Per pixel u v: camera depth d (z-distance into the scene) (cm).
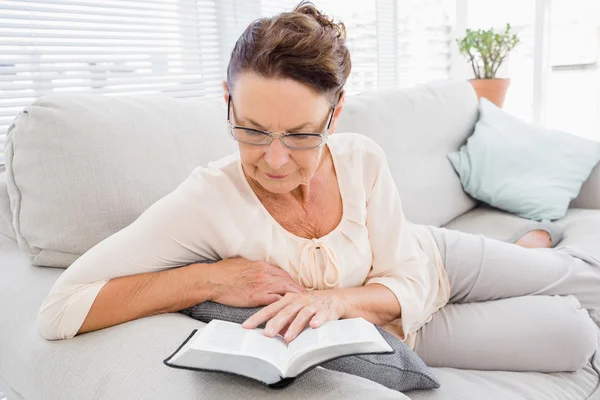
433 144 196
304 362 66
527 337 107
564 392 102
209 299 90
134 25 197
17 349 87
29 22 160
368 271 107
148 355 75
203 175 92
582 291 129
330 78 77
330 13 270
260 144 79
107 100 117
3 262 115
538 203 187
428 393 91
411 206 177
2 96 152
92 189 105
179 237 89
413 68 337
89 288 84
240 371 65
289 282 91
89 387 73
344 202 102
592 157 196
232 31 225
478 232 185
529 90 361
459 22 356
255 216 94
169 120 123
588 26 352
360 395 65
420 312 103
